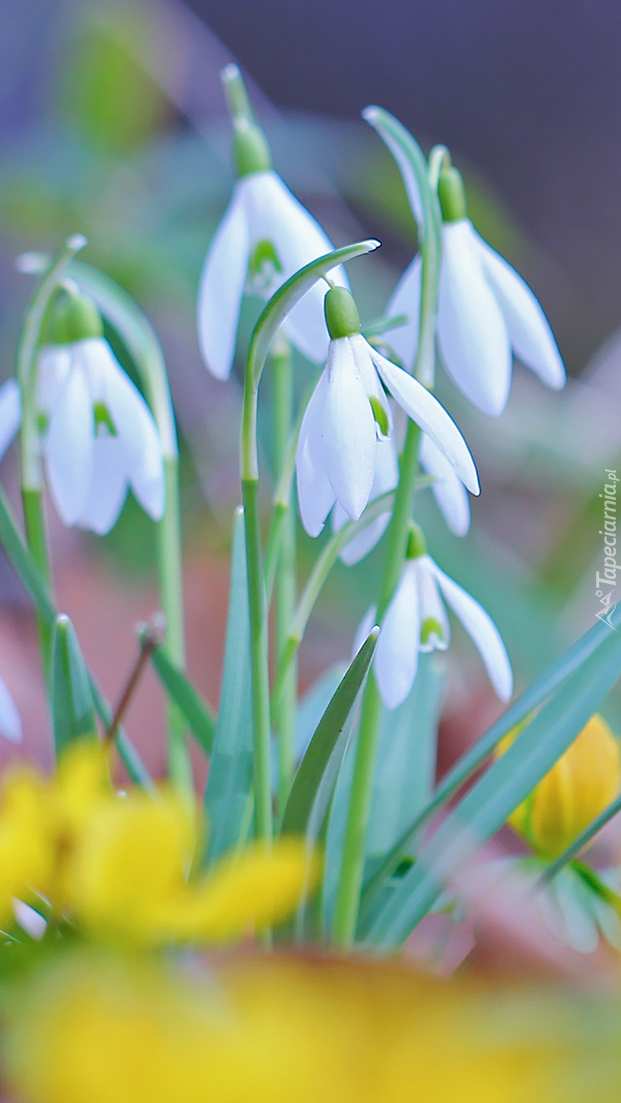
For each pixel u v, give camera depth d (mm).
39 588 432
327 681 496
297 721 484
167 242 864
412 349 443
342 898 424
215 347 443
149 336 466
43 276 434
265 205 440
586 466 832
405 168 440
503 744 444
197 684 507
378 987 289
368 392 406
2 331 890
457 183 436
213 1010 283
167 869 353
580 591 675
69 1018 281
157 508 439
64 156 893
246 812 423
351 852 424
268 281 441
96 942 360
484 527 905
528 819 427
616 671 427
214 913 354
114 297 466
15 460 809
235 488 750
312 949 313
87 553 682
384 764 462
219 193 916
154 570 666
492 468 939
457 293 432
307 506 411
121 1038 272
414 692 475
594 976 355
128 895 354
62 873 369
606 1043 269
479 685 501
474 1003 286
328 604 651
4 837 368
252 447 407
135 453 438
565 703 427
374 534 446
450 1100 270
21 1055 280
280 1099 267
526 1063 268
